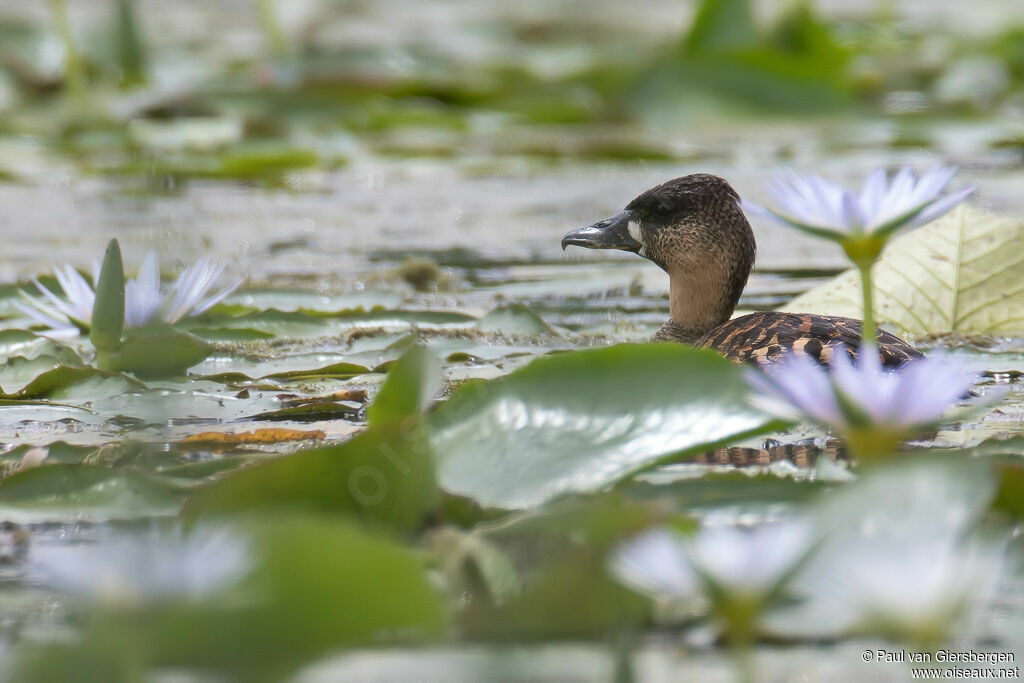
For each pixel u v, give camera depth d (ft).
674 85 70.13
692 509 17.54
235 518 15.64
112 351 29.89
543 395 18.60
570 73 81.61
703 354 18.48
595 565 14.52
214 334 34.96
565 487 17.37
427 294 43.09
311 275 45.39
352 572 13.24
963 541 13.25
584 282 44.80
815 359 29.63
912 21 99.45
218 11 115.75
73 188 62.13
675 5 119.24
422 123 73.72
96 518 18.75
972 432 25.05
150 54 84.38
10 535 17.99
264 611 12.79
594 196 59.72
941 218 40.47
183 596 12.03
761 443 23.54
